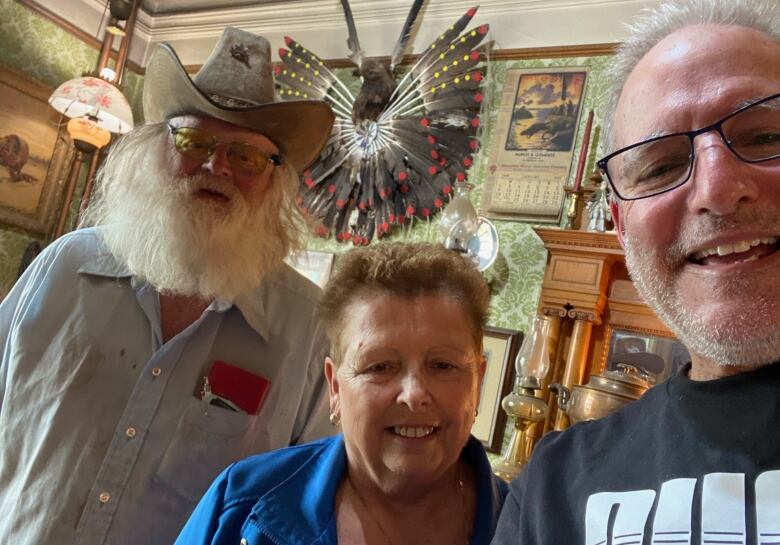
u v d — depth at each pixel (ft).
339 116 10.63
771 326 2.18
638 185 2.61
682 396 2.49
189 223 4.25
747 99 2.37
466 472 3.29
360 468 3.03
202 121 4.48
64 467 3.94
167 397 4.15
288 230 4.99
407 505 3.04
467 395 2.95
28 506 3.90
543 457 2.78
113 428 4.08
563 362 8.10
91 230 4.66
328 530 2.95
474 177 9.59
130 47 12.83
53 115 11.51
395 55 10.48
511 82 9.70
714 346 2.28
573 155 9.04
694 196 2.35
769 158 2.29
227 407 4.27
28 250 11.07
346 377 2.96
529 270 8.91
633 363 7.78
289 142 4.84
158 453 4.07
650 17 2.98
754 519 2.07
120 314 4.31
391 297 2.94
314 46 11.64
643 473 2.41
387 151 10.02
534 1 9.84
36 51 11.35
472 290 3.06
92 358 4.14
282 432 4.46
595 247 7.86
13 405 4.15
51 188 11.44
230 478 3.24
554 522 2.50
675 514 2.19
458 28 9.93
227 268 4.30
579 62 9.37
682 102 2.47
